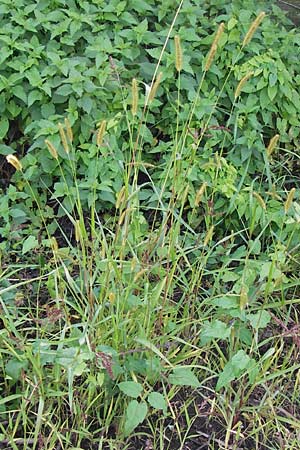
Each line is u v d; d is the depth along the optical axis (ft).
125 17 11.91
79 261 9.07
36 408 8.66
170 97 11.79
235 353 9.23
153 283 9.72
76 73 11.01
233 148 11.46
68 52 11.84
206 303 9.58
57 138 10.82
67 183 11.27
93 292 8.93
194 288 9.95
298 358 9.70
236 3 12.78
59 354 7.94
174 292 10.59
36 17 11.62
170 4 12.28
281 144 12.33
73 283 8.79
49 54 11.17
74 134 11.33
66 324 8.63
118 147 11.53
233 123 11.75
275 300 10.52
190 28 11.99
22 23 11.46
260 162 11.68
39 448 8.08
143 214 11.51
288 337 10.01
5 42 11.24
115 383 8.50
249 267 9.78
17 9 11.73
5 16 11.82
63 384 8.66
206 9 12.92
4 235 10.64
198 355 9.14
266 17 12.88
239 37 12.05
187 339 9.45
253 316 8.59
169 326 9.03
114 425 8.73
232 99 11.87
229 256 10.88
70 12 11.56
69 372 7.64
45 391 8.23
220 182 10.85
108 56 11.40
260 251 11.02
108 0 12.37
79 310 8.63
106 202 11.35
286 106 11.91
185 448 8.71
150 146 11.86
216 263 10.91
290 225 10.55
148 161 11.90
